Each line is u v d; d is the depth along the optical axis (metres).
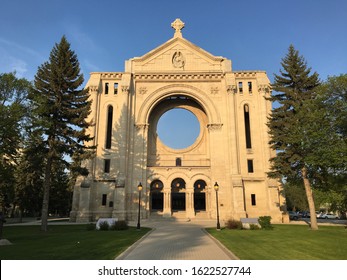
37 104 27.55
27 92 27.47
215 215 42.88
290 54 36.31
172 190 46.25
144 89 48.53
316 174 31.75
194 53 49.91
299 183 35.22
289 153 31.88
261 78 48.09
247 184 44.28
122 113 46.25
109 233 24.28
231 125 45.69
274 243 18.12
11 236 22.89
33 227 33.44
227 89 47.25
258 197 43.81
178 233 24.70
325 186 33.22
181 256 14.09
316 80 34.81
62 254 13.87
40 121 26.91
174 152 49.56
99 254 13.91
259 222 28.70
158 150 49.69
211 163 45.16
